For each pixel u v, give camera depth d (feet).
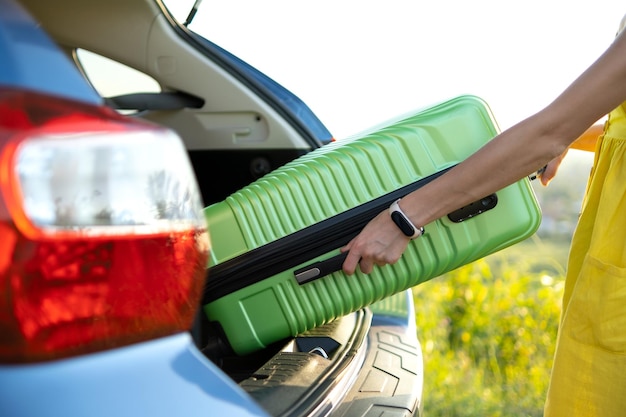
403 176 5.51
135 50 7.82
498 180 4.86
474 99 5.61
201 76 7.88
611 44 4.59
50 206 2.74
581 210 5.54
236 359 6.36
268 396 4.45
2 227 2.67
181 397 2.91
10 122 2.72
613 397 5.08
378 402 4.94
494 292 12.82
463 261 5.59
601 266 4.98
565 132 4.68
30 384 2.70
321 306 5.66
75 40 7.76
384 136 5.55
